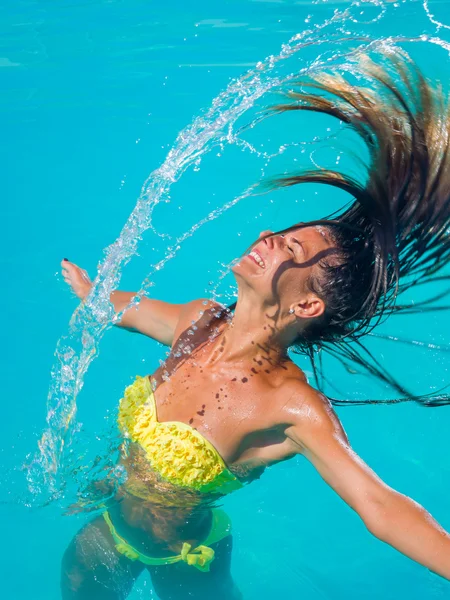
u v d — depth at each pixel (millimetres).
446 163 2432
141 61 5266
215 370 2492
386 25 5156
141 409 2545
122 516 2648
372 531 2109
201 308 2732
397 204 2447
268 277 2377
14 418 3396
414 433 3479
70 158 4652
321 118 4805
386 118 2482
